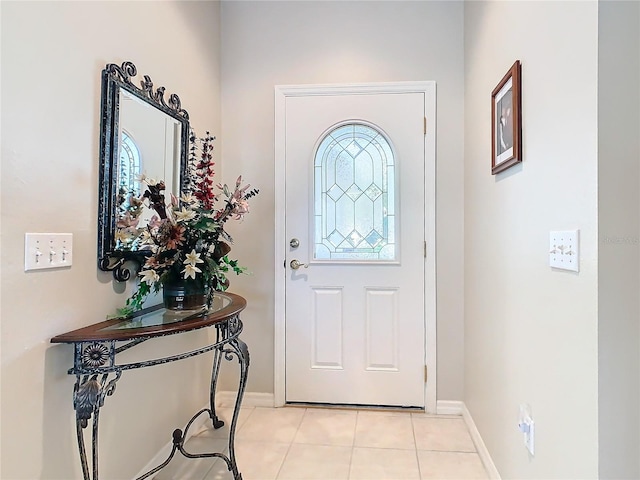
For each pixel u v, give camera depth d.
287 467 1.81
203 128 2.26
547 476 1.19
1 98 1.03
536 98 1.28
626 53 0.93
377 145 2.43
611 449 0.93
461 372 2.36
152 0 1.74
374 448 1.98
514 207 1.47
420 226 2.39
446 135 2.37
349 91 2.44
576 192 1.03
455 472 1.78
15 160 1.07
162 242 1.43
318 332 2.46
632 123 0.93
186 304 1.48
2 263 1.04
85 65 1.33
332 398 2.46
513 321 1.48
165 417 1.86
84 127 1.33
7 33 1.05
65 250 1.24
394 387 2.42
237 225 2.51
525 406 1.36
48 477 1.19
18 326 1.09
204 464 1.83
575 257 1.03
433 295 2.38
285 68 2.48
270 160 2.49
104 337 1.17
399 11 2.41
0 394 1.04
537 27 1.27
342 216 2.46
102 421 1.44
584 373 0.99
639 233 0.93
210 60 2.37
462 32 2.36
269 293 2.49
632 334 0.93
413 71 2.39
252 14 2.51
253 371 2.49
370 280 2.43
